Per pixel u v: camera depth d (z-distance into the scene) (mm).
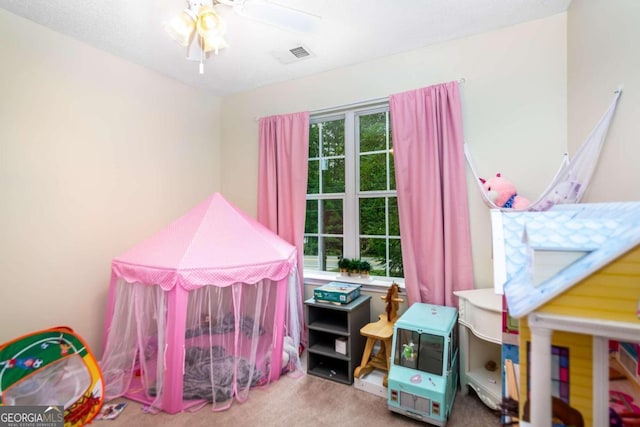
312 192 3338
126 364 2285
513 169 2355
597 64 1751
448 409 1896
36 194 2281
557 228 778
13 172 2168
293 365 2566
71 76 2469
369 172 3008
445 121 2473
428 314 2219
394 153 2666
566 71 2188
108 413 1972
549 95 2244
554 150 2229
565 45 2195
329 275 3180
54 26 2318
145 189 3008
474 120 2480
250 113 3607
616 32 1545
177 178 3312
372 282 2834
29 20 2236
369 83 2902
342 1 2066
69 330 2139
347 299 2475
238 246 2340
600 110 1725
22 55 2205
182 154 3365
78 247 2514
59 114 2398
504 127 2383
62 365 2020
